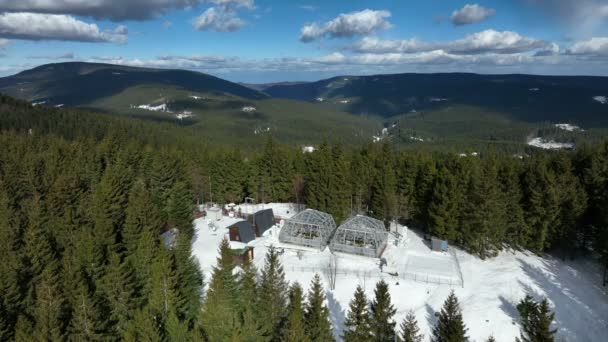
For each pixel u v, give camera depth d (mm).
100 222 45594
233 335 28078
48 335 27766
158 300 34531
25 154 76312
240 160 87438
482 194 55531
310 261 54906
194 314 38844
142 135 157875
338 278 50000
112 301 34875
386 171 71812
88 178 67562
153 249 41438
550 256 58562
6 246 40219
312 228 60000
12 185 58562
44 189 59281
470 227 57531
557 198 55469
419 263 54188
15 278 35688
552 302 45438
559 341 39219
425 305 44594
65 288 34031
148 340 28844
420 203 68625
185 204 62594
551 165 68625
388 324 33062
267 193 87375
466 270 52750
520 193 60969
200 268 51000
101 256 39469
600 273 54531
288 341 29125
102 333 30781
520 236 58344
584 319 43312
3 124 146625
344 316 42406
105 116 191125
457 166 72812
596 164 60188
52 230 47406
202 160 94062
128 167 73125
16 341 27141
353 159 87062
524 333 39312
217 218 74500
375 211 71000
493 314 42562
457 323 32625
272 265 38719
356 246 56281
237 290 38781
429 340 38438
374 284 48219
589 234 58125
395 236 65438
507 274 51219
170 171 70625
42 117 161250
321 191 69812
